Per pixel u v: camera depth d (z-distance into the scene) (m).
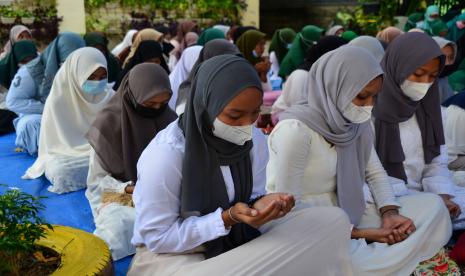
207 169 1.56
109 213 2.29
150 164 1.56
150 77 2.47
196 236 1.52
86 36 5.52
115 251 2.20
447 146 2.84
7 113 4.55
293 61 6.04
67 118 3.34
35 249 1.49
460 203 2.32
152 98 2.45
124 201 2.39
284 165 1.90
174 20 9.12
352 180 2.01
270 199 1.51
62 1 8.23
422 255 1.98
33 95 4.09
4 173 3.38
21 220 1.43
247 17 9.53
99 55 3.34
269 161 2.01
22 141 3.80
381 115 2.35
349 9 10.20
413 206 2.04
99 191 2.51
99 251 1.49
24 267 1.43
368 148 2.11
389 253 1.88
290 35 6.84
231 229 1.67
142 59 4.66
